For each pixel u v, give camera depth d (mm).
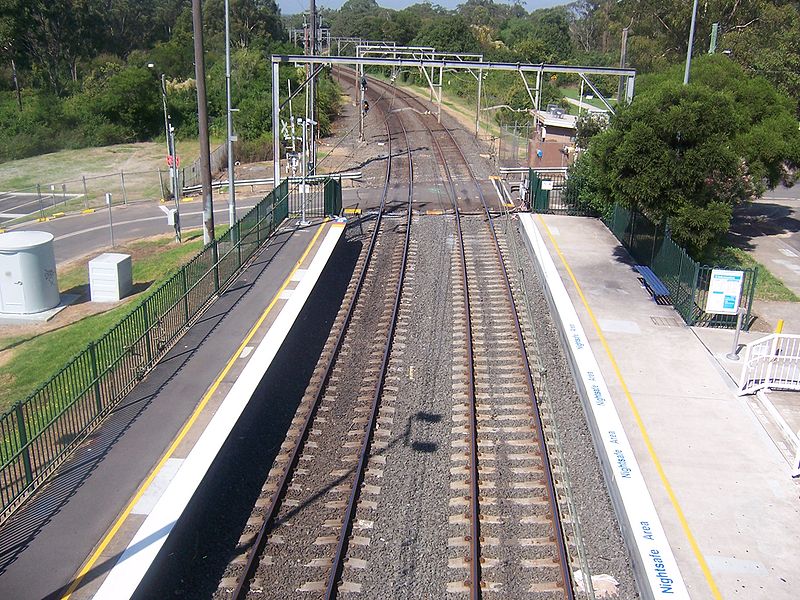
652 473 12875
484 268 24391
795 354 17375
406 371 17406
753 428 14414
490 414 15398
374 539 11734
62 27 73375
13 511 11578
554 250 25297
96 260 22312
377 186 35969
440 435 14641
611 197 22172
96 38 77938
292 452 14031
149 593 10492
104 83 62750
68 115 57719
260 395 15953
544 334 19359
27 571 10266
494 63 28812
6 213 34938
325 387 16688
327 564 11172
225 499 12680
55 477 12461
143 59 74188
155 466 12758
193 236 29250
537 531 11898
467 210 31328
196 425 14086
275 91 28516
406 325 20000
